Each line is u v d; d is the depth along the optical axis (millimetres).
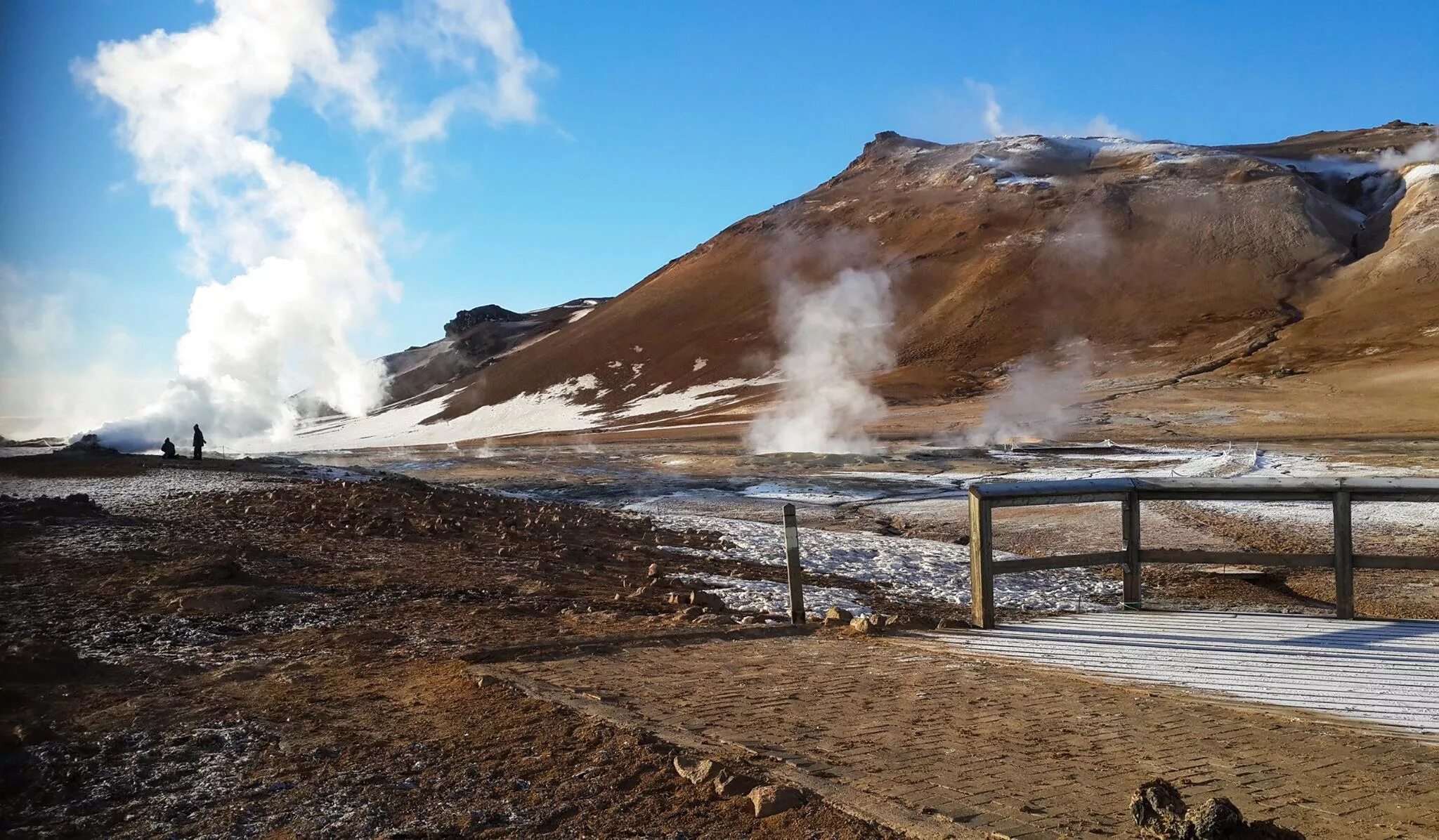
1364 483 9469
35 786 5238
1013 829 4305
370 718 6449
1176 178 170500
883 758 5395
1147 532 20047
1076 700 6707
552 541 16938
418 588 11750
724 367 157625
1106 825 4348
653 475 42688
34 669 7367
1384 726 6020
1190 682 7215
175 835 4609
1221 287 129625
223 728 6215
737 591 13062
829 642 8922
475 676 7352
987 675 7520
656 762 5375
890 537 21609
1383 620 9477
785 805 4691
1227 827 3936
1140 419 67562
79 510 17375
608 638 8859
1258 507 23328
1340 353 90875
